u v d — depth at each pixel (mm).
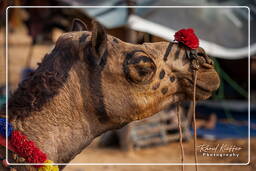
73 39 2883
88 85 2801
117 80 2791
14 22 14805
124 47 2861
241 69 13133
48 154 2703
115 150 9852
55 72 2820
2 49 22969
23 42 26266
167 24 9906
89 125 2842
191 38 3010
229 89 13859
